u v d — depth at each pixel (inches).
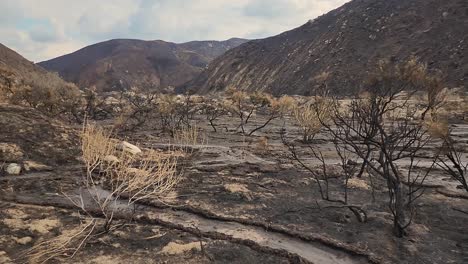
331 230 210.4
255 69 4065.0
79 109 850.1
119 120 626.5
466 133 599.5
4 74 1021.2
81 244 183.6
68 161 338.0
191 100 1159.0
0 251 173.5
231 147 465.7
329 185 298.2
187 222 220.4
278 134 605.3
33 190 266.8
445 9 2618.1
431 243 197.2
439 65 2025.1
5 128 374.0
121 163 265.7
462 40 2138.3
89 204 242.2
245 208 241.8
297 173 333.1
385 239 199.9
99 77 7126.0
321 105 505.7
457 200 267.9
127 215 223.0
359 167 354.3
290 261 177.2
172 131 574.2
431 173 343.0
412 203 256.4
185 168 336.2
